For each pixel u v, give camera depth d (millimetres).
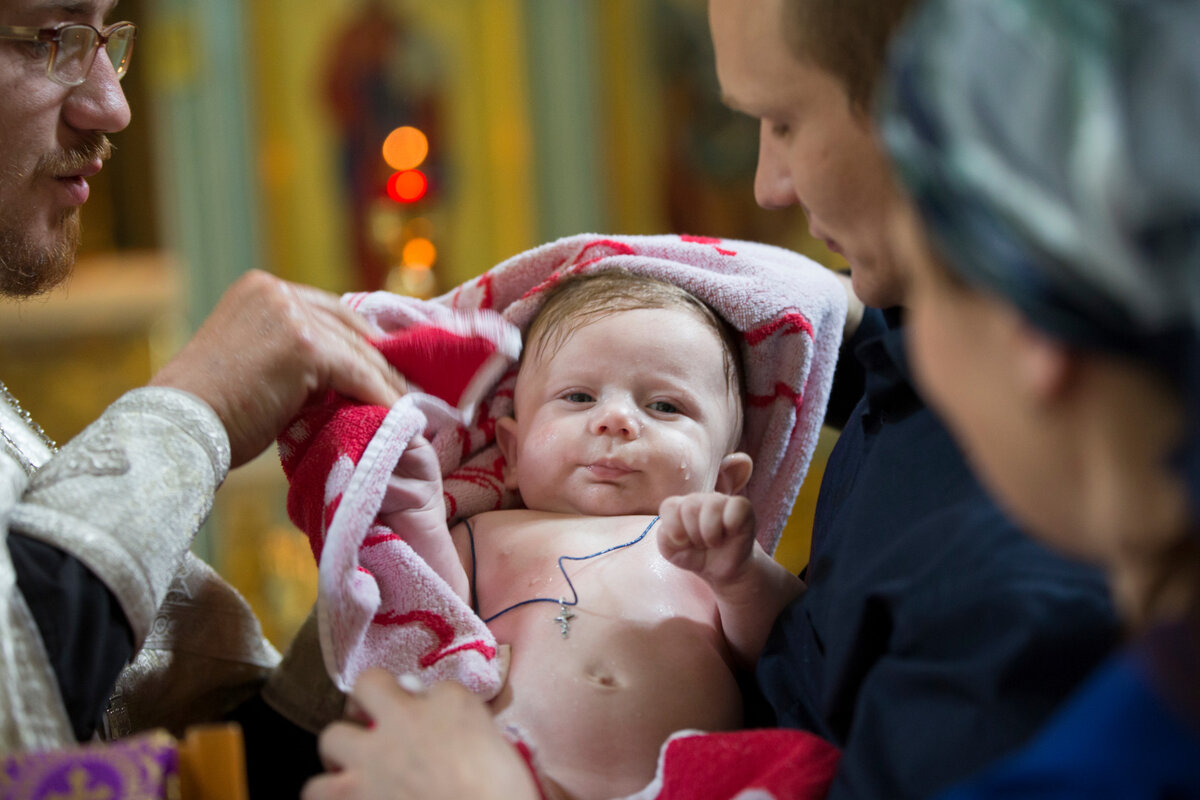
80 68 1188
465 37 5008
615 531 1265
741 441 1470
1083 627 676
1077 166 469
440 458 1378
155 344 4371
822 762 854
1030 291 479
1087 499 530
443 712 833
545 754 1070
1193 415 458
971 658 717
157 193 5000
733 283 1377
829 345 1420
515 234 5078
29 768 742
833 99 830
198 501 987
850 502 1001
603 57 5184
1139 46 482
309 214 4898
